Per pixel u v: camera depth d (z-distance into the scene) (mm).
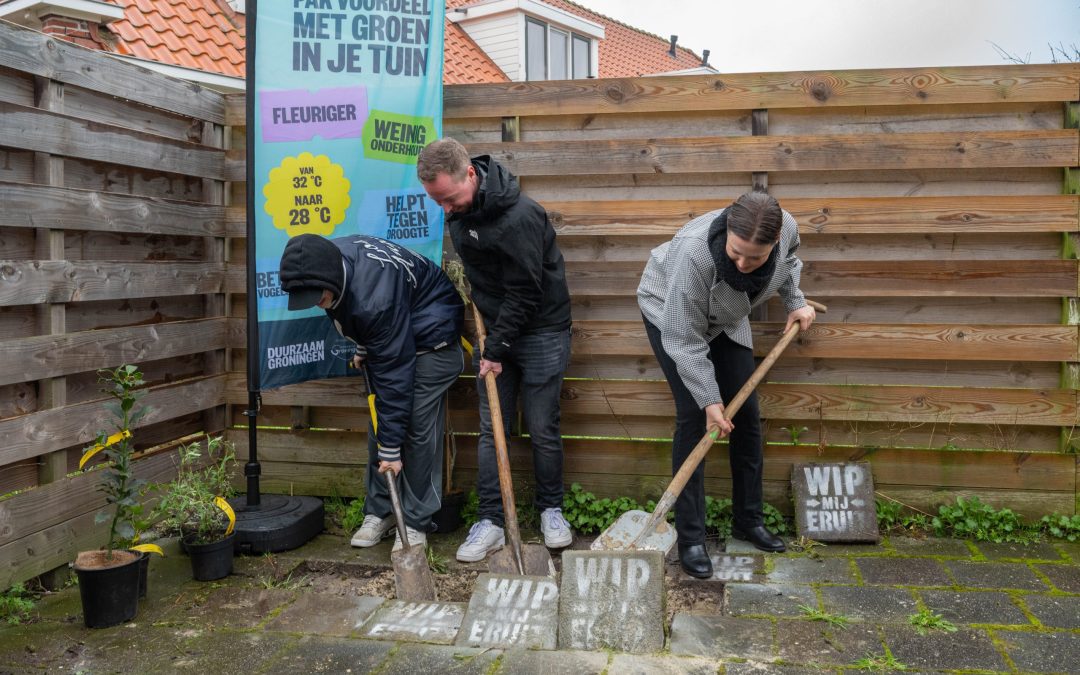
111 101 3572
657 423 4074
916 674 2576
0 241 3033
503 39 14117
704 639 2824
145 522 3234
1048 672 2574
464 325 4102
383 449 3428
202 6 9820
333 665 2697
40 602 3170
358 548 3762
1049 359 3723
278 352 3814
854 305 3889
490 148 4023
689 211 3889
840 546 3695
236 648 2816
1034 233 3730
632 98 3936
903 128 3791
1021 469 3834
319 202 3818
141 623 3012
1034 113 3709
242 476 4410
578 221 3965
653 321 3338
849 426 3930
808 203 3811
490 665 2676
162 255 3912
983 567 3408
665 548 3229
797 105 3807
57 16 7043
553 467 3732
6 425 3021
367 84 3848
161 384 3947
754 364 3838
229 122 4285
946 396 3830
